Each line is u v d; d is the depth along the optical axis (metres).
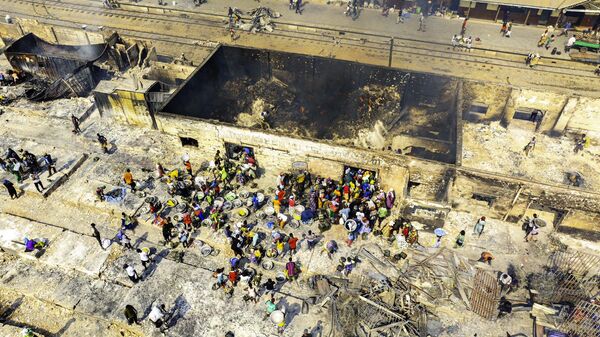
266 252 23.97
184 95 30.25
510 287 22.47
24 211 26.67
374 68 32.41
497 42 42.69
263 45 43.16
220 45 33.94
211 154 29.25
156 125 32.09
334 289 22.06
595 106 29.67
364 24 46.31
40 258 23.89
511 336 20.55
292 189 27.03
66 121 32.88
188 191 27.23
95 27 46.12
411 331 20.06
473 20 46.53
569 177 28.91
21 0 52.03
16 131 32.16
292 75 35.25
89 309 21.75
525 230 25.25
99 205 26.44
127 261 23.75
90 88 36.09
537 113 32.38
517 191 24.08
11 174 28.47
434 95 32.12
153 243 24.81
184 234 24.52
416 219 24.30
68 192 27.45
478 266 23.14
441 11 47.22
